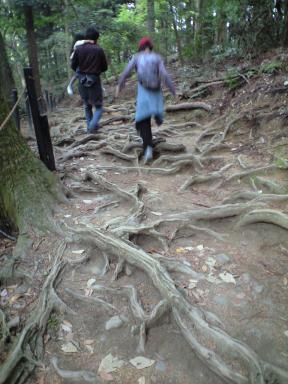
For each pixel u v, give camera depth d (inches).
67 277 125.5
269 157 204.2
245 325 103.7
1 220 154.6
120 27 583.2
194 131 289.7
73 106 573.6
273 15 330.6
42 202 156.0
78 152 251.3
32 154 168.6
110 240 131.6
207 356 90.7
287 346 97.2
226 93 310.0
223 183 188.1
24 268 129.0
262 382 83.2
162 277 113.8
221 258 132.2
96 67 274.4
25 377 91.0
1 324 105.0
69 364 95.0
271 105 248.8
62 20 598.9
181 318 101.9
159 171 211.6
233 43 392.8
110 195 179.6
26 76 188.7
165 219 150.7
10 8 547.2
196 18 470.3
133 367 93.4
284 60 275.4
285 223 137.6
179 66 494.3
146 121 220.1
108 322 106.4
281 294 115.6
